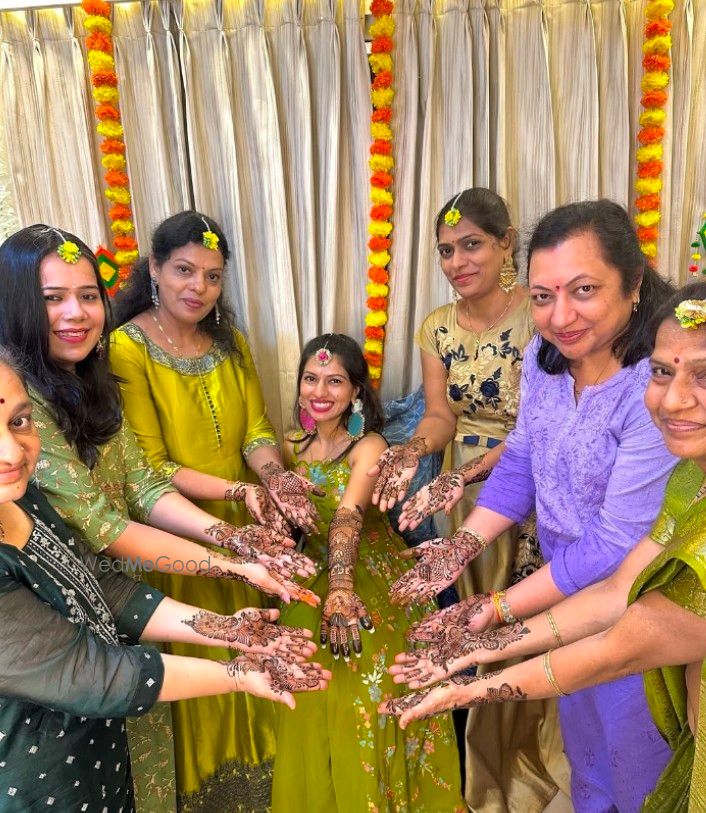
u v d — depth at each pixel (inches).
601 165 78.0
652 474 46.6
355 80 76.6
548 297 45.8
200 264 63.6
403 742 60.9
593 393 48.9
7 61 76.8
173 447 68.2
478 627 50.7
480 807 67.3
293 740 60.3
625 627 35.9
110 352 63.8
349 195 80.8
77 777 40.8
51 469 48.9
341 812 58.9
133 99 78.0
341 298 84.0
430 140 77.4
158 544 53.6
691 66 74.2
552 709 71.6
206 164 79.4
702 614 32.5
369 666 60.6
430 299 83.2
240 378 73.3
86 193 80.5
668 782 38.4
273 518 63.9
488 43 74.6
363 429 72.4
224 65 75.9
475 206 64.6
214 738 66.0
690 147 77.2
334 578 60.9
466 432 74.8
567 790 69.0
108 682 38.2
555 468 52.6
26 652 35.7
